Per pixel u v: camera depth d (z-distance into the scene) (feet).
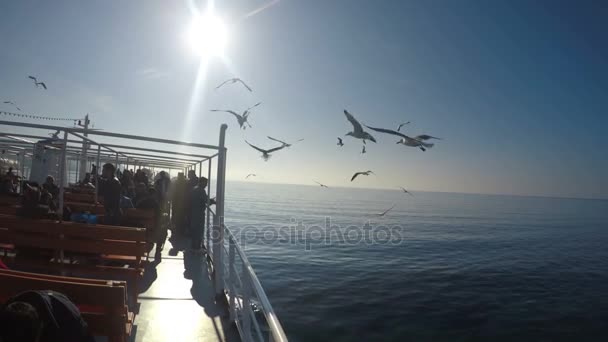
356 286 67.26
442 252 129.49
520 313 57.31
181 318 15.39
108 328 8.69
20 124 15.80
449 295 65.31
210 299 17.66
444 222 311.68
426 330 46.62
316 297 57.93
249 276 10.33
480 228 262.88
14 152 41.16
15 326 5.99
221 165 19.99
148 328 14.35
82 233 15.89
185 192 32.96
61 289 8.46
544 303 64.64
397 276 79.77
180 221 33.14
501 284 78.69
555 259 124.77
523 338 47.26
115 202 21.79
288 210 377.30
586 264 116.37
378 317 49.62
